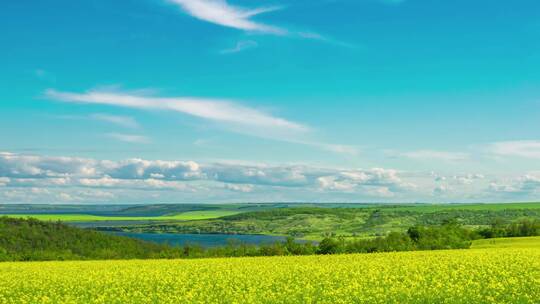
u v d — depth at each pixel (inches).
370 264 1930.4
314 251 3368.6
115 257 3476.9
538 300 1125.1
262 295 1234.6
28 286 1496.1
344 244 3395.7
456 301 1112.8
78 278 1664.6
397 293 1218.0
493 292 1202.6
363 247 3324.3
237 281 1502.2
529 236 4360.2
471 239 4407.0
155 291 1379.2
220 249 3467.0
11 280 1631.4
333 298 1194.6
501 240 3836.1
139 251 3870.6
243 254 3358.8
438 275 1524.4
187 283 1489.9
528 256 2090.3
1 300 1267.2
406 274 1587.1
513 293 1188.5
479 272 1569.9
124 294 1327.5
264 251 3366.1
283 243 3486.7
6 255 3356.3
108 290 1385.3
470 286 1295.5
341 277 1545.3
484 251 2496.3
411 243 3457.2
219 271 1800.0
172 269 1925.4
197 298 1259.8
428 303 1118.4
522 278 1424.7
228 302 1190.3
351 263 2004.2
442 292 1211.9
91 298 1279.5
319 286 1359.5
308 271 1734.7
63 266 2192.4
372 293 1234.0
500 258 2011.6
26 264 2380.7
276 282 1465.3
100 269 1991.9
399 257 2261.3
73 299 1282.0
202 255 3363.7
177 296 1263.5
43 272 1886.1
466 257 2110.0
